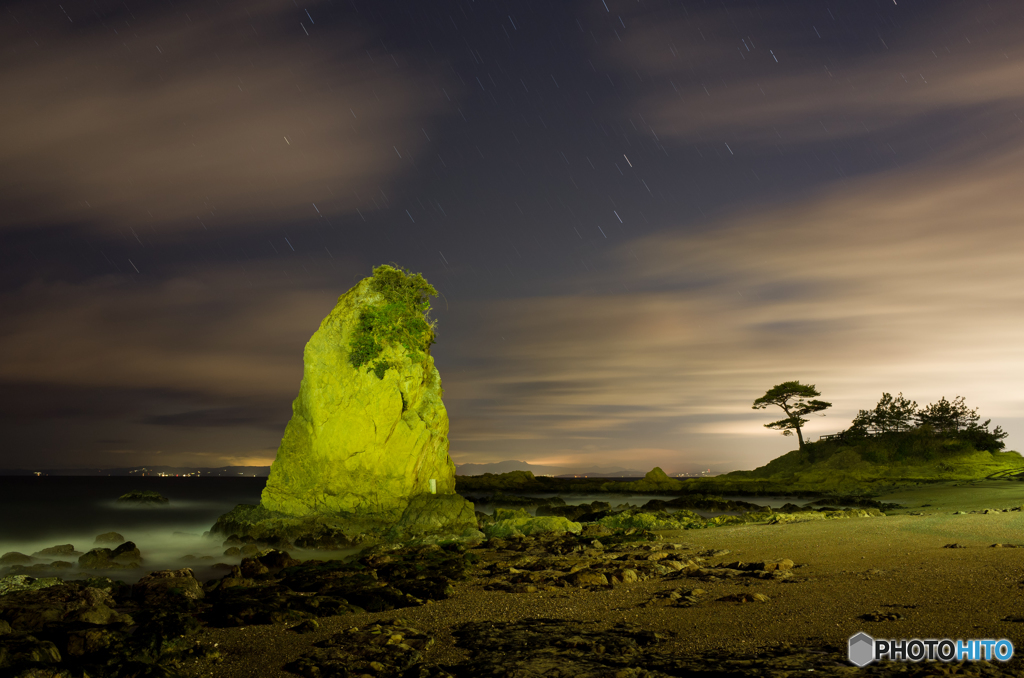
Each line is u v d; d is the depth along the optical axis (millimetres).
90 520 44312
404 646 11383
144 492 57312
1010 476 71062
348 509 34750
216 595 17125
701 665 9953
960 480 73750
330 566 21328
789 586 15383
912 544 21359
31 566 25344
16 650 10406
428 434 37406
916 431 88125
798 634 11320
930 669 9258
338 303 38656
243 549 28609
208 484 133125
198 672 10508
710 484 83938
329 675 10141
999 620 11492
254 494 78500
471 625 12742
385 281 38406
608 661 10305
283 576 20375
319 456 35625
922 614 12070
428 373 39812
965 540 21703
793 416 104125
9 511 50312
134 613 14414
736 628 11891
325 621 13445
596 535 28906
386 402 35656
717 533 28438
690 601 14156
